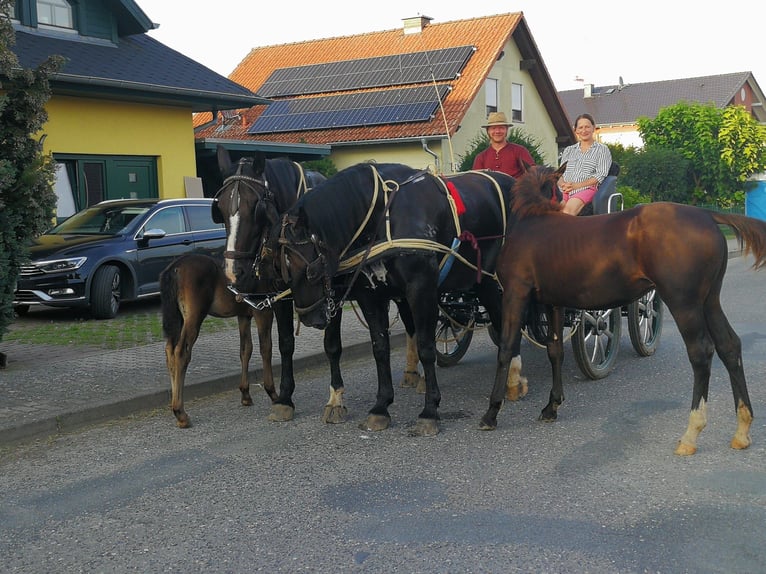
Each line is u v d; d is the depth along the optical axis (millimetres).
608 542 4090
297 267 5570
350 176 5996
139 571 3979
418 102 26188
